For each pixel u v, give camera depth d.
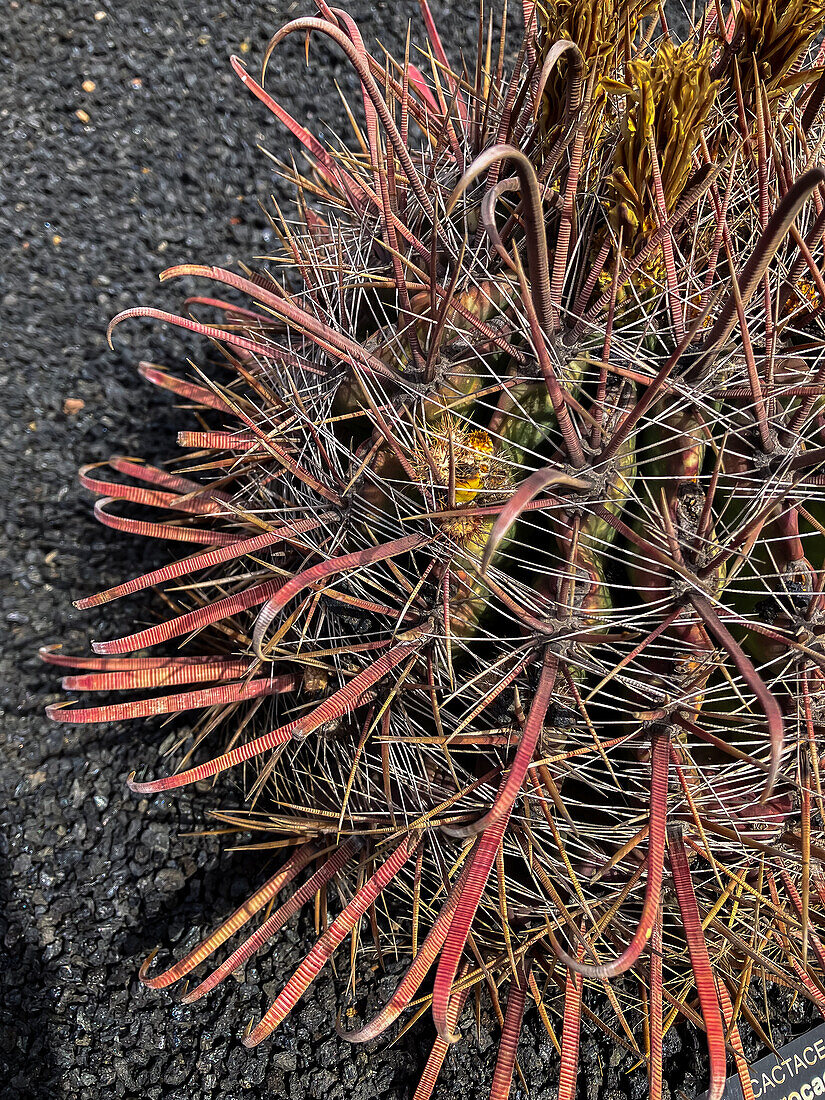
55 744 0.60
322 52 0.78
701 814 0.40
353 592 0.44
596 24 0.40
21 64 0.73
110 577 0.63
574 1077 0.40
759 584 0.40
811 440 0.41
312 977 0.42
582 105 0.40
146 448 0.66
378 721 0.44
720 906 0.41
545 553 0.40
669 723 0.39
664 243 0.39
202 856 0.57
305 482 0.45
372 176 0.48
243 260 0.72
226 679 0.48
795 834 0.41
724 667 0.38
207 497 0.49
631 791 0.41
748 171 0.45
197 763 0.59
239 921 0.45
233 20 0.77
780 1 0.42
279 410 0.49
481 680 0.41
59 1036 0.53
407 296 0.42
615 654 0.40
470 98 0.56
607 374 0.41
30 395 0.66
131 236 0.71
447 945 0.36
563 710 0.40
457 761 0.44
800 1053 0.53
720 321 0.38
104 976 0.54
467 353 0.41
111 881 0.56
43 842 0.58
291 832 0.50
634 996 0.50
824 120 0.48
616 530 0.40
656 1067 0.39
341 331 0.45
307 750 0.49
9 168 0.71
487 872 0.37
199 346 0.69
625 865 0.42
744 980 0.45
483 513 0.39
